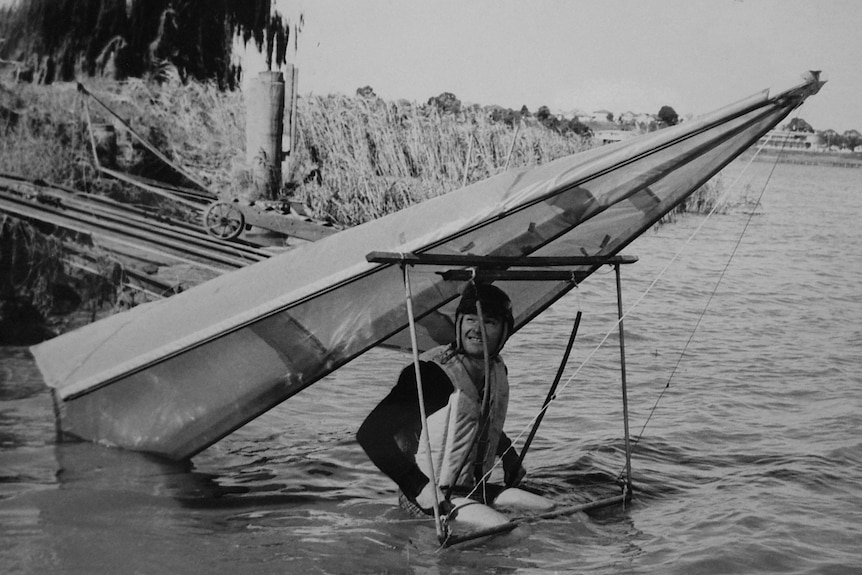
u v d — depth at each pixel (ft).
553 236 15.94
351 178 40.65
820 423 22.25
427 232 15.34
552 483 17.56
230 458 18.47
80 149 33.09
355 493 16.62
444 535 14.01
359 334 16.72
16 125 32.32
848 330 33.35
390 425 15.01
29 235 30.14
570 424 21.81
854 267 45.47
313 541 14.07
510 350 29.27
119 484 16.20
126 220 32.35
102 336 18.53
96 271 30.71
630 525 15.39
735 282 40.96
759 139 15.58
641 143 14.60
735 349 30.12
